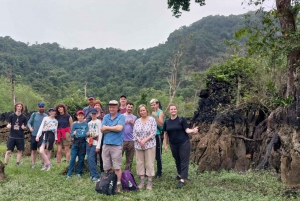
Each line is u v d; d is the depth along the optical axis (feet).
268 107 32.78
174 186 23.85
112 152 21.91
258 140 31.78
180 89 154.71
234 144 31.24
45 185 23.26
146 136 22.93
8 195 20.24
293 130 22.49
